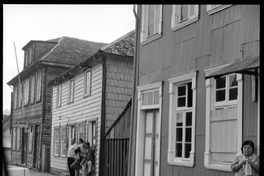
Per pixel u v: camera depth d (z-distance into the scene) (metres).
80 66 18.03
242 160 6.64
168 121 10.09
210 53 8.73
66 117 21.05
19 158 28.91
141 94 11.52
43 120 24.77
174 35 10.16
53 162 22.59
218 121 8.29
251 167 6.59
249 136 7.27
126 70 16.72
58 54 25.75
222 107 8.23
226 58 8.20
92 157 15.97
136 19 11.88
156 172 10.77
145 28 11.68
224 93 8.32
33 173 22.34
